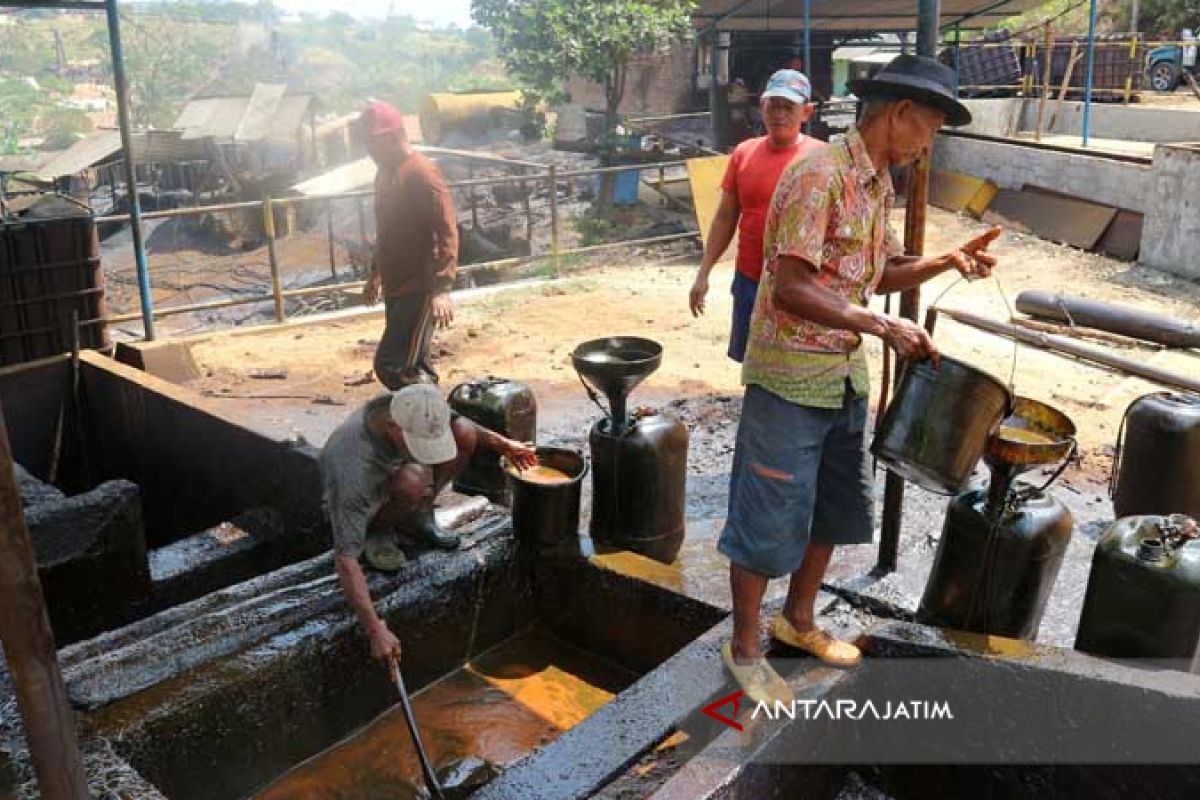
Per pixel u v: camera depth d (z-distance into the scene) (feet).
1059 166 46.55
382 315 34.83
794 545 10.50
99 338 28.76
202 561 18.44
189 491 24.02
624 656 14.87
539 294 37.37
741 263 18.25
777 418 10.23
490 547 15.19
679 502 15.16
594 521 15.31
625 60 58.49
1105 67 71.46
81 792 7.25
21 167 110.32
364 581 12.58
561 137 73.20
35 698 6.86
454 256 19.57
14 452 27.25
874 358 28.25
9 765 10.35
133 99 190.80
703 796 9.82
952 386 10.37
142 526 17.22
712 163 42.93
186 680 12.10
